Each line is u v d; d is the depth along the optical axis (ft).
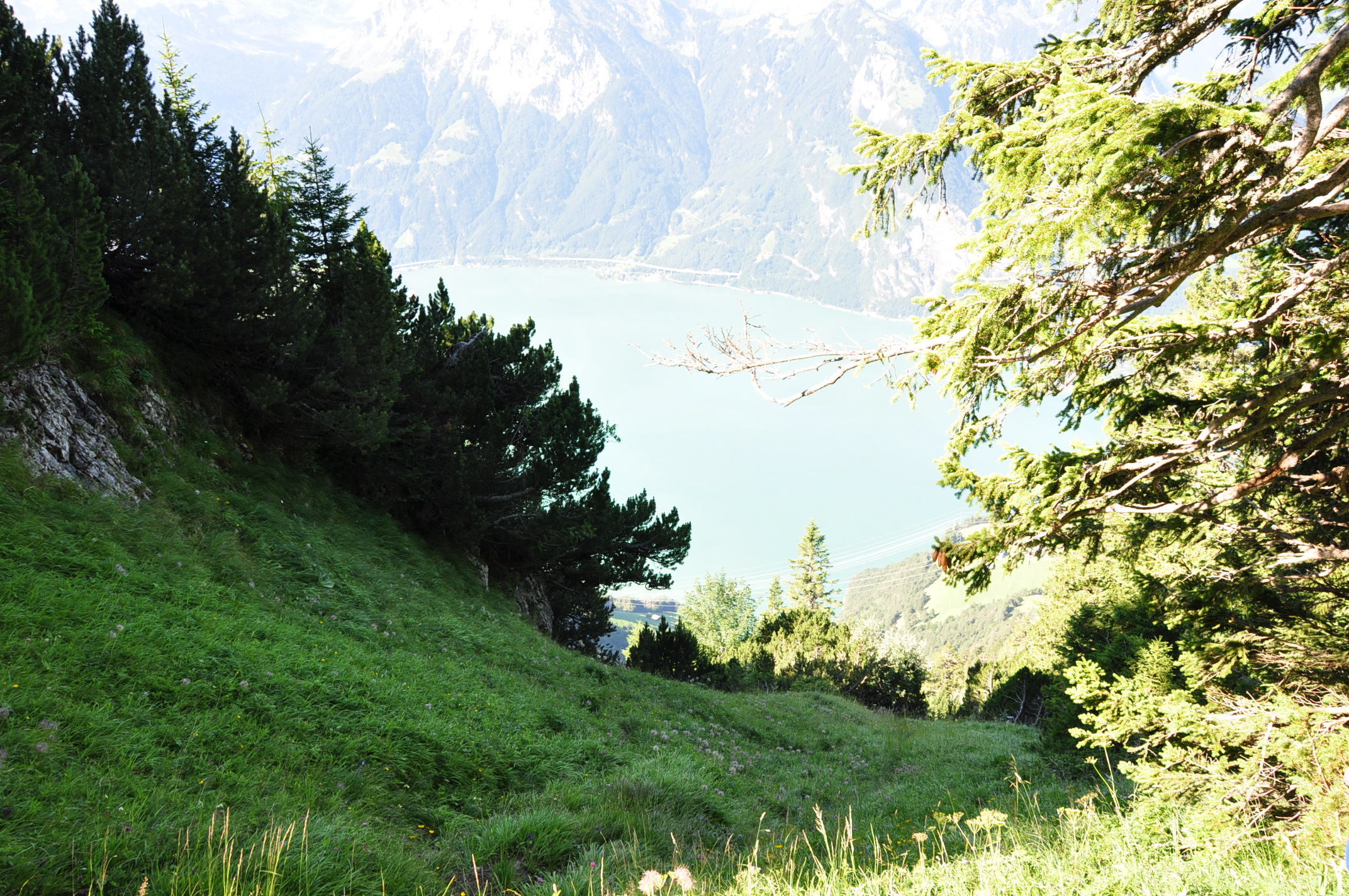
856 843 28.04
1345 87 14.32
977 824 17.80
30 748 20.65
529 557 83.87
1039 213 13.24
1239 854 16.16
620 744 43.62
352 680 34.24
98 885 16.57
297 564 48.34
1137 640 44.73
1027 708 124.06
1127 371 20.76
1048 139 12.98
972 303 14.90
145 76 51.98
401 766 29.09
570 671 56.24
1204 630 23.48
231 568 42.45
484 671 46.19
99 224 41.39
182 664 28.73
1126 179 12.30
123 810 19.54
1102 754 39.45
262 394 55.06
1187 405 21.59
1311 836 15.72
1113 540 22.24
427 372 76.74
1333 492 21.84
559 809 29.09
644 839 27.04
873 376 16.34
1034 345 16.19
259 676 30.60
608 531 82.23
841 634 141.90
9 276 34.06
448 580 66.90
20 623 26.53
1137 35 17.88
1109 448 20.13
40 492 36.14
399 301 75.00
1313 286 17.11
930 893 14.79
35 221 37.11
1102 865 14.98
